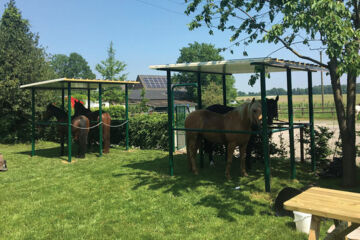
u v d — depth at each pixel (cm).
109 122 1101
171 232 405
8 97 1428
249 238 377
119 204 523
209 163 838
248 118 634
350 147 585
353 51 457
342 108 594
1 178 738
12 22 1564
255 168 759
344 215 239
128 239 387
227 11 658
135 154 1055
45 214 484
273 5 608
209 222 432
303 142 772
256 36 652
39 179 721
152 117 1186
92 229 420
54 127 1477
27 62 1503
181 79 4738
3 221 459
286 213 450
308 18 465
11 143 1495
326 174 657
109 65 3119
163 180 671
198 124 709
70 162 946
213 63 586
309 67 659
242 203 503
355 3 580
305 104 4197
